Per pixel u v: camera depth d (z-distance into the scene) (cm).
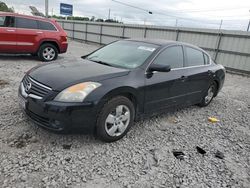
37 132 363
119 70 373
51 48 1005
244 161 354
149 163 319
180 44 483
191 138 409
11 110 435
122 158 323
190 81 483
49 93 315
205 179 299
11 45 901
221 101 679
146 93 390
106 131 346
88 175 281
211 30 1394
